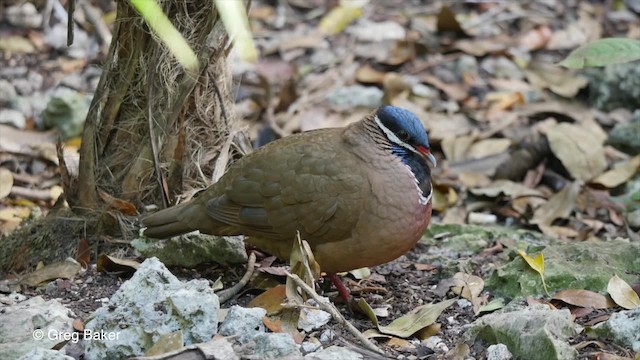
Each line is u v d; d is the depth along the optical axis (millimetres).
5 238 10711
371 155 9133
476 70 16203
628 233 12031
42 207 12320
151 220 9688
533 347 8070
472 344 8547
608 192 13336
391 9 18156
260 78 14836
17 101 14484
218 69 10375
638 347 8281
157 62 9914
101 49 15797
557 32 17359
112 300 8320
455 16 16969
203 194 9695
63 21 16375
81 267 10062
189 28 9984
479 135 14398
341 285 9523
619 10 18250
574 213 12789
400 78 15352
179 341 7848
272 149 9484
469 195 13172
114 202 10148
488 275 10133
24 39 16172
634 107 15219
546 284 9383
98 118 10352
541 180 13727
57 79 15305
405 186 9078
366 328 9031
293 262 8984
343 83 15781
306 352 8312
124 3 9852
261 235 9461
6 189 12344
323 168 9141
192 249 10102
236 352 7855
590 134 13922
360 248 9133
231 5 7234
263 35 17000
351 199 9008
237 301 9562
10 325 8430
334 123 14664
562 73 15969
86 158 10227
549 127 14156
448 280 9898
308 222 9148
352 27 17344
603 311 9094
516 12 17969
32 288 9758
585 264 9617
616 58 10148
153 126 10125
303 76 15938
